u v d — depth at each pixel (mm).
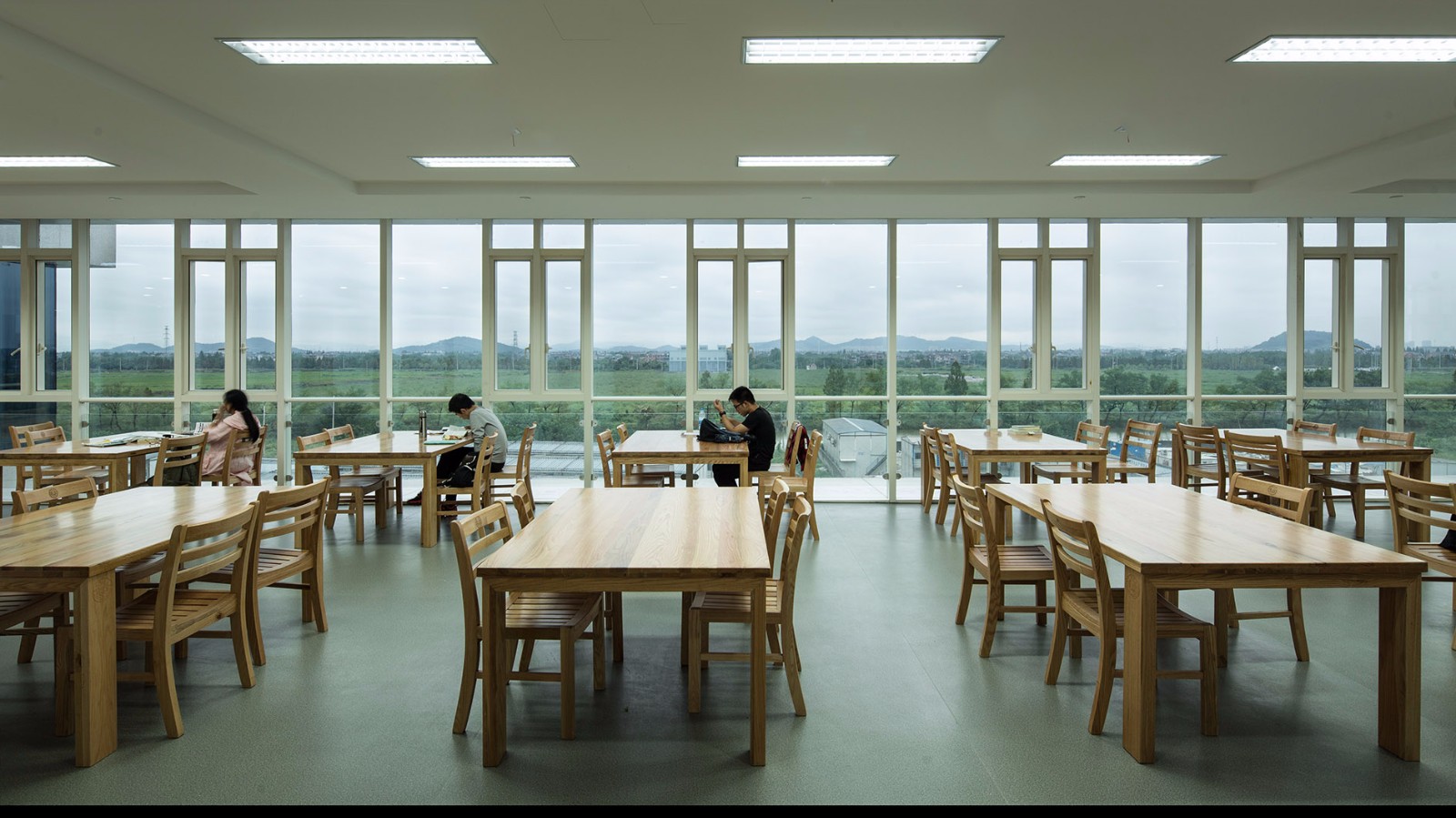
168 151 4992
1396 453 5293
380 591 4215
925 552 5176
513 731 2605
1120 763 2369
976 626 3686
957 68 3889
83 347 7527
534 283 7449
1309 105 4422
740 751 2459
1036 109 4516
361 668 3135
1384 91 4203
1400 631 2371
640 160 5609
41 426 6207
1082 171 5961
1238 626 3582
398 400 7590
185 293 7473
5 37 3336
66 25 3359
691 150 5352
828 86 4129
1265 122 4738
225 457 5973
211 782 2264
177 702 2566
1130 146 5242
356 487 5496
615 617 3258
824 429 7516
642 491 3754
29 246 7434
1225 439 5656
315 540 3559
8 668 3119
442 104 4414
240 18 3307
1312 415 7555
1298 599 3215
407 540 5508
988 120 4703
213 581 3250
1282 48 3662
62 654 2529
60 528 2900
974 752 2445
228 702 2811
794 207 6824
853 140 5105
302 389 7609
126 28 3400
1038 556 3504
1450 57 3717
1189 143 5176
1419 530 5309
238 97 4297
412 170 5891
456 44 3615
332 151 5375
